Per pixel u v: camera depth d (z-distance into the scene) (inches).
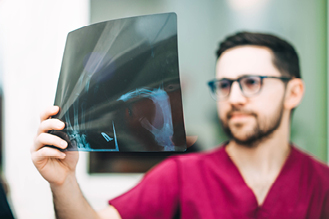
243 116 41.6
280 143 41.6
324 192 40.1
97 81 26.4
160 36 25.5
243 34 44.5
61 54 50.8
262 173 40.9
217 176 42.3
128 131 25.5
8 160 51.9
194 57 48.5
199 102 47.6
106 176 50.0
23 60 51.2
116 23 27.2
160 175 43.9
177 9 48.9
